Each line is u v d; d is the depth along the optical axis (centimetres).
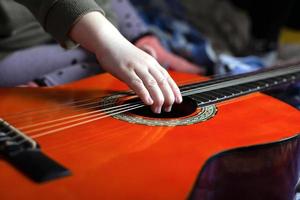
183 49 123
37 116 65
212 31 152
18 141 57
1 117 64
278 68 93
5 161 54
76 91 76
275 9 160
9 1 89
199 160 57
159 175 54
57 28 72
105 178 53
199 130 63
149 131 62
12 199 50
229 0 168
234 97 74
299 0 177
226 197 62
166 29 138
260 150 61
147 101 66
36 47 92
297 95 97
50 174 52
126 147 58
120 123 64
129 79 68
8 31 91
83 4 71
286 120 68
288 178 67
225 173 60
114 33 71
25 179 52
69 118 65
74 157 56
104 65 70
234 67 110
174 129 63
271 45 160
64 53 92
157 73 68
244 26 162
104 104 70
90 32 71
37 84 84
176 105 70
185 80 83
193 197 53
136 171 54
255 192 64
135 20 108
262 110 70
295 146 65
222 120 67
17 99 71
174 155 57
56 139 59
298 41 178
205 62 117
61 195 50
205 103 71
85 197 50
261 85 80
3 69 86
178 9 152
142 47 95
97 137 60
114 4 106
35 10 74
